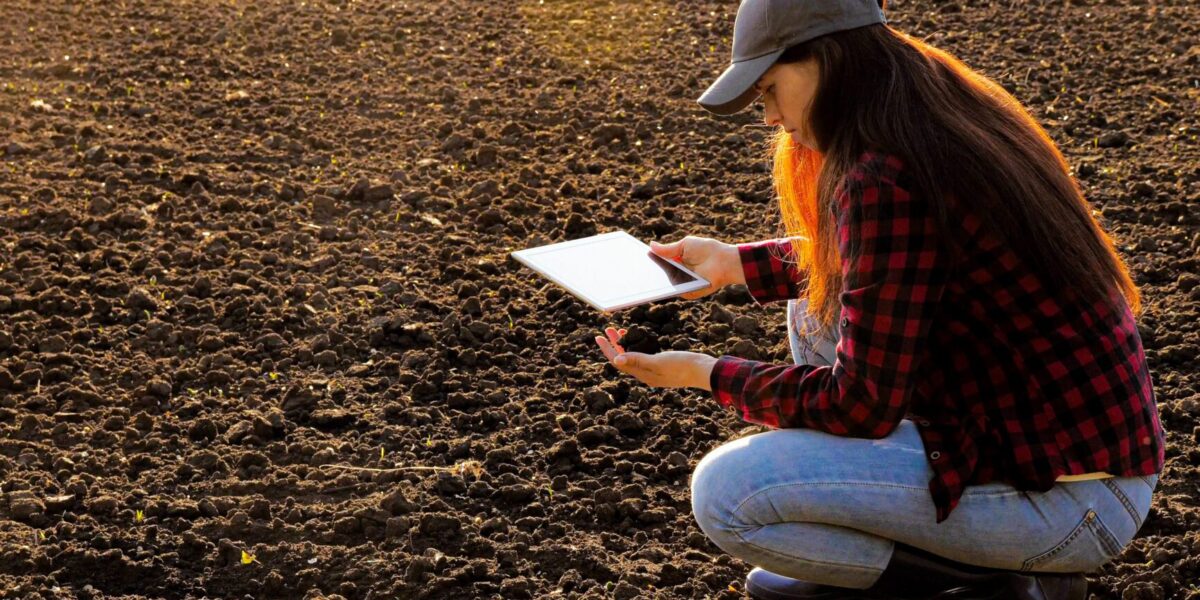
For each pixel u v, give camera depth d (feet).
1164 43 22.11
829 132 7.29
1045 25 23.31
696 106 20.16
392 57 22.50
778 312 14.07
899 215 6.89
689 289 9.07
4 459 10.98
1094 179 17.07
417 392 12.36
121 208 16.22
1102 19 23.53
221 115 19.61
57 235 15.53
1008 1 24.79
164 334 13.39
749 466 7.69
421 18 24.82
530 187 17.24
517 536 10.09
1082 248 7.12
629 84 21.20
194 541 9.89
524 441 11.56
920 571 7.75
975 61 21.63
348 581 9.49
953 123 7.01
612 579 9.61
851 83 7.11
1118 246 15.19
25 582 9.38
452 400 12.20
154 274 14.67
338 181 17.46
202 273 14.71
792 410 7.58
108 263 14.94
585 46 23.21
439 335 13.48
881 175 6.91
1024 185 6.97
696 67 21.99
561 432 11.66
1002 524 7.43
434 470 11.05
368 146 18.71
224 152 18.24
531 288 14.57
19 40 22.79
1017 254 6.98
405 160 18.22
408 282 14.69
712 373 7.95
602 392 12.16
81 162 17.66
